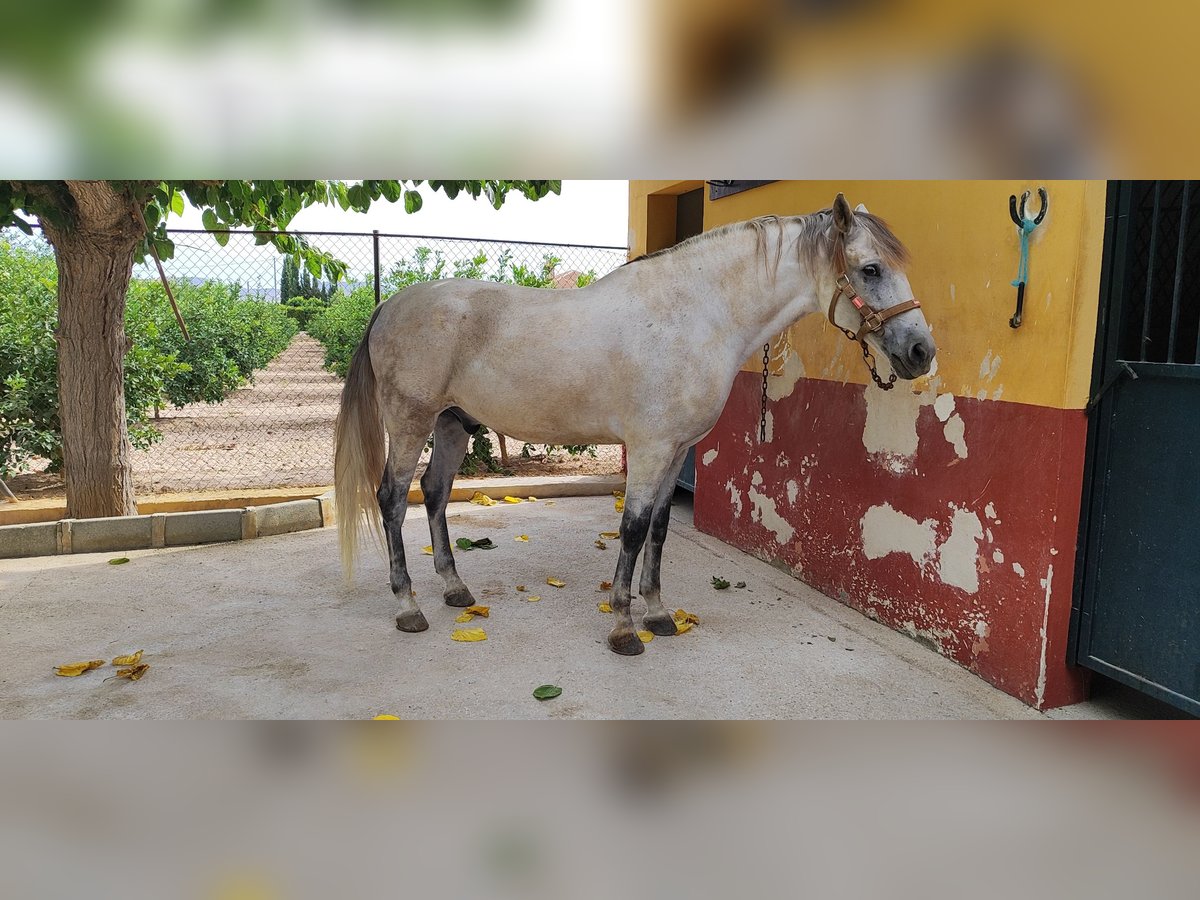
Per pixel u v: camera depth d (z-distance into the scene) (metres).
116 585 3.87
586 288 3.19
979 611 2.96
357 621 3.46
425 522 5.20
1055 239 2.58
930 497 3.18
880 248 2.80
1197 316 2.58
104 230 4.44
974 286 2.93
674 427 3.05
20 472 6.16
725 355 3.06
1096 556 2.65
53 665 2.96
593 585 3.98
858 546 3.62
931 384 3.15
